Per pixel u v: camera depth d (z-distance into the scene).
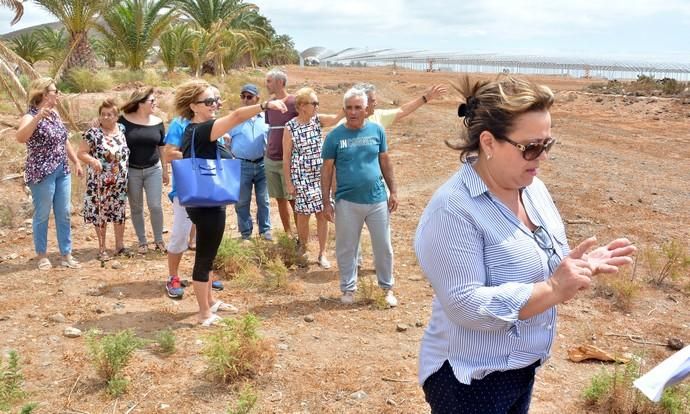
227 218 8.92
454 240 2.10
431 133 17.30
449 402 2.27
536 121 2.03
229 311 5.56
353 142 5.56
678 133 18.17
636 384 2.34
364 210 5.64
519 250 2.13
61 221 6.56
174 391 4.14
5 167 10.46
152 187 7.07
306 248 7.18
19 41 37.88
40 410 3.88
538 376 4.56
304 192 6.71
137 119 6.95
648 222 8.74
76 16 24.61
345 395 4.18
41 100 6.26
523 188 2.31
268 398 4.11
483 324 2.06
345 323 5.41
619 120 21.55
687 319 5.69
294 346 4.91
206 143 4.73
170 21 29.95
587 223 8.62
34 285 6.07
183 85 4.82
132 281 6.25
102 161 6.66
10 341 4.84
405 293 6.18
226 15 42.16
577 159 13.75
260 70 58.03
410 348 4.95
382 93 35.22
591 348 4.92
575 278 1.99
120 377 4.22
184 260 6.95
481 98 2.12
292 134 6.68
